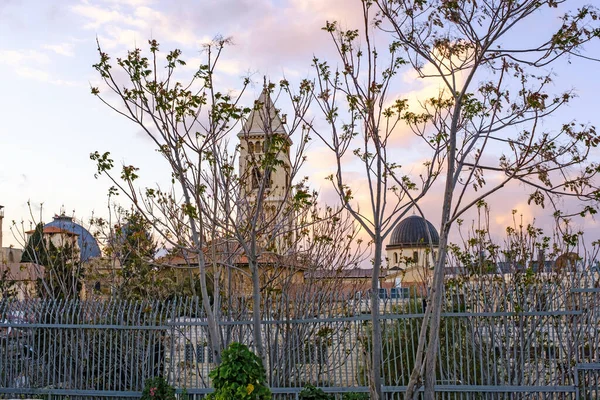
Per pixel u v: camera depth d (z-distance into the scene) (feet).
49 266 78.33
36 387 50.85
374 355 38.83
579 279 44.96
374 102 39.99
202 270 43.98
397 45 40.65
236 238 47.19
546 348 48.08
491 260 57.00
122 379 51.78
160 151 45.34
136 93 43.11
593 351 45.29
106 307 53.16
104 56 43.27
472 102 40.65
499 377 46.03
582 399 43.73
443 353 47.19
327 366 47.73
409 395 37.76
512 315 44.73
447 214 38.42
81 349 50.88
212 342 43.78
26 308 52.80
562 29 37.81
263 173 45.50
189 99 43.19
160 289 69.41
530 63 38.81
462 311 47.03
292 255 60.70
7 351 52.26
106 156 43.14
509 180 37.88
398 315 46.01
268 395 39.50
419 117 42.14
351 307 48.98
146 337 51.70
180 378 48.80
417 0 39.99
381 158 39.52
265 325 49.47
